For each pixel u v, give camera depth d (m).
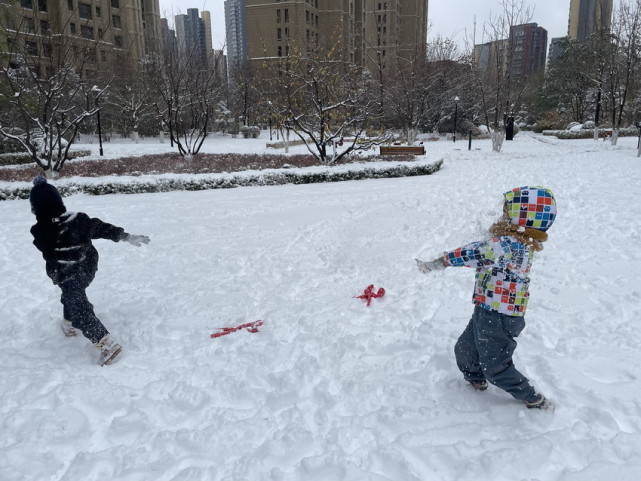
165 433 2.93
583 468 2.50
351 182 13.13
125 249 6.92
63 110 15.54
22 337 4.38
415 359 3.66
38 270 6.17
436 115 35.06
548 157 17.72
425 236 6.98
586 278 5.10
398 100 28.84
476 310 3.00
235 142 30.16
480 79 31.81
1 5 16.47
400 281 5.30
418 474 2.56
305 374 3.53
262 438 2.89
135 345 4.10
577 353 3.65
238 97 39.69
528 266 2.88
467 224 7.50
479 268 3.01
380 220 8.00
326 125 16.16
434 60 34.88
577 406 3.03
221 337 4.17
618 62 24.14
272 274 5.77
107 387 3.43
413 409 3.08
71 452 2.88
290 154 20.53
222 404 3.27
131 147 26.28
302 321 4.38
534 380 3.33
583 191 9.73
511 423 2.93
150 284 5.54
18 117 20.67
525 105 47.22
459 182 11.95
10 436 2.98
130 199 11.20
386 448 2.71
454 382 3.36
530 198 2.83
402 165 13.92
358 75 23.62
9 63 16.50
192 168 16.30
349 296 4.97
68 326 4.23
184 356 3.88
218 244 7.05
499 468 2.53
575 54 39.72
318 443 2.82
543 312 4.36
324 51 23.58
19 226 8.68
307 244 6.90
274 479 2.55
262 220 8.48
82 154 22.48
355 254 6.32
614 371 3.41
